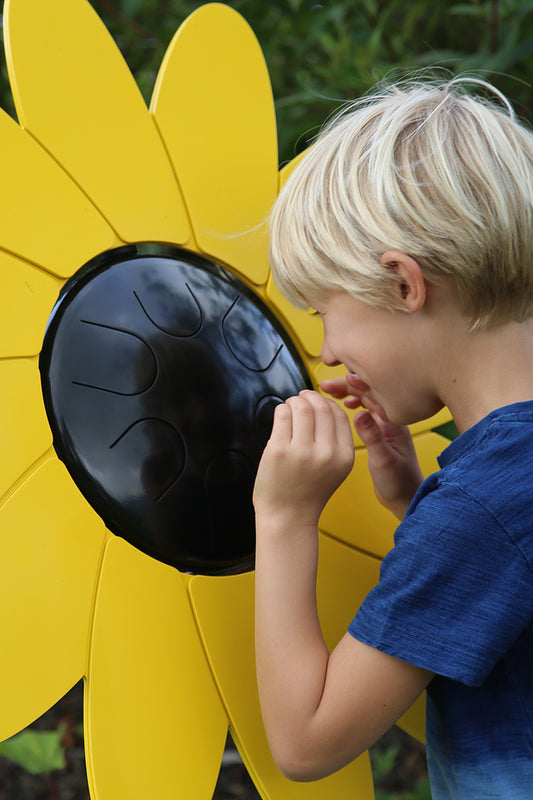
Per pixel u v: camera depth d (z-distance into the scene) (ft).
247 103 2.74
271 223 2.25
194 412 2.29
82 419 2.10
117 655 1.98
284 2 4.83
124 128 2.39
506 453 1.86
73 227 2.20
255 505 2.18
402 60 4.62
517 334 2.09
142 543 2.17
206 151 2.59
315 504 2.15
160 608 2.10
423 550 1.82
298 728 1.94
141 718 1.97
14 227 2.08
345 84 4.37
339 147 2.15
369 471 2.74
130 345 2.22
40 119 2.20
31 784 4.68
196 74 2.62
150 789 1.92
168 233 2.43
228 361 2.41
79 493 2.04
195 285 2.44
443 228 1.96
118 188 2.33
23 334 2.03
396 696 1.87
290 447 2.13
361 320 2.08
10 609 1.85
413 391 2.11
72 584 1.96
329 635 2.41
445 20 4.89
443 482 1.89
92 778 1.85
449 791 2.18
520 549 1.78
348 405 2.65
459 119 2.09
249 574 2.34
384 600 1.86
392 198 1.99
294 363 2.65
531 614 1.78
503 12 4.43
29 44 2.23
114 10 4.57
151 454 2.19
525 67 4.68
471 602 1.79
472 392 2.08
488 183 1.99
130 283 2.30
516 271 2.00
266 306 2.68
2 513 1.89
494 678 1.96
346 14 4.98
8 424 1.95
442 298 2.02
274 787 2.14
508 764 1.94
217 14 2.72
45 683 1.85
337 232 2.05
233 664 2.18
